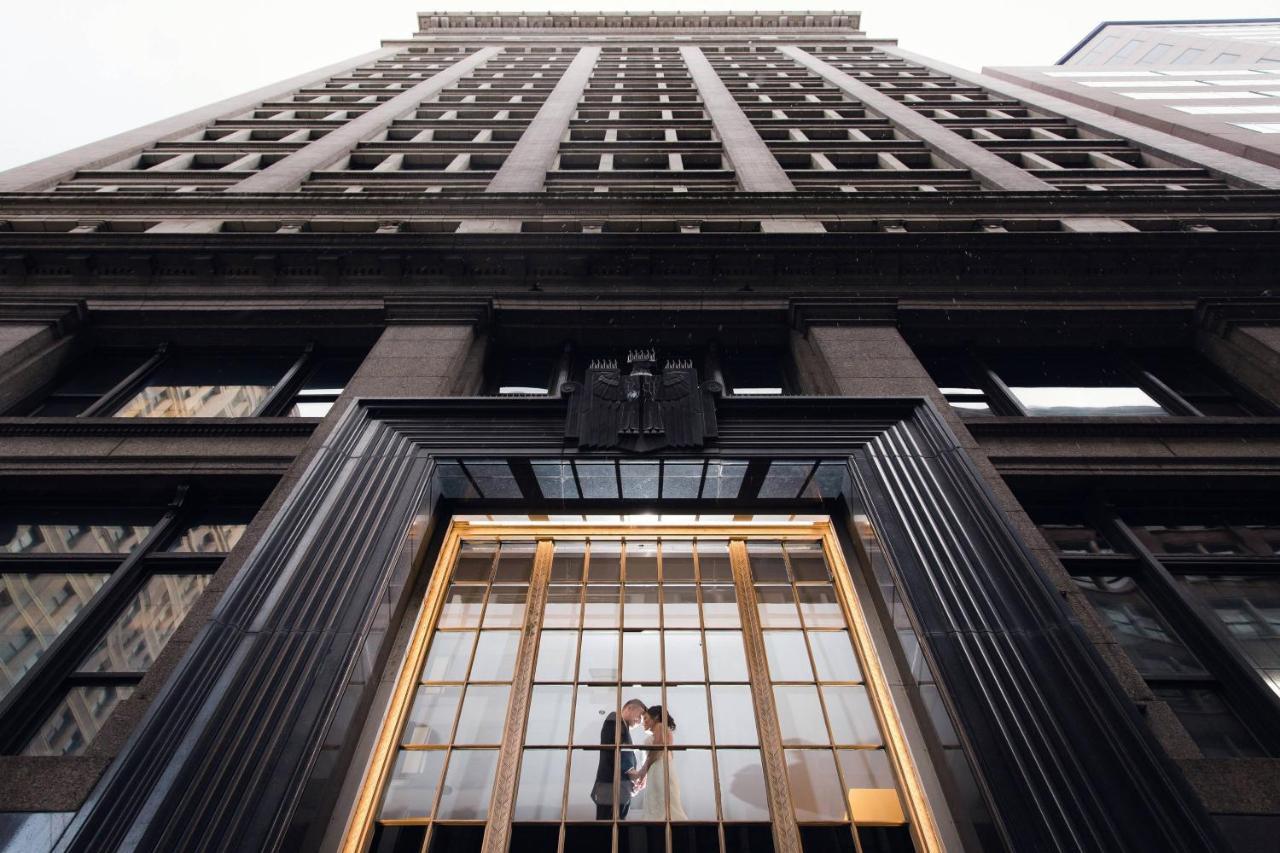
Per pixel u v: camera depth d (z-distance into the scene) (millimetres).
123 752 4570
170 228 14383
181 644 5598
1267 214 15062
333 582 5906
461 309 10945
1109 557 7387
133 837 4117
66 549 7691
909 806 5230
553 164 21266
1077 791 4488
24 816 4559
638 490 7781
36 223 14312
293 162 19766
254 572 5859
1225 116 25312
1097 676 5066
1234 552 7699
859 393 9062
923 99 30578
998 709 5016
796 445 7539
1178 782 4457
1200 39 47969
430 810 5371
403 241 12086
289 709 4938
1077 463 8305
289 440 8641
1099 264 11945
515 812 5355
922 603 5918
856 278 12055
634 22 50375
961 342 11484
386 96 30609
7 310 10820
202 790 4387
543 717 6098
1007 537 6238
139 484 8141
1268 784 4844
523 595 7289
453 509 7809
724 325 11438
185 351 11312
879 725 5871
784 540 7820
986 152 21062
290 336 11234
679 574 7578
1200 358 11297
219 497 8250
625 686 6336
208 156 22016
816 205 15383
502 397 8117
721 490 7785
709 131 25562
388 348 9984
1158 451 8453
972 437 8461
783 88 32250
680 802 5434
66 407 10281
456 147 22750
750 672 6352
